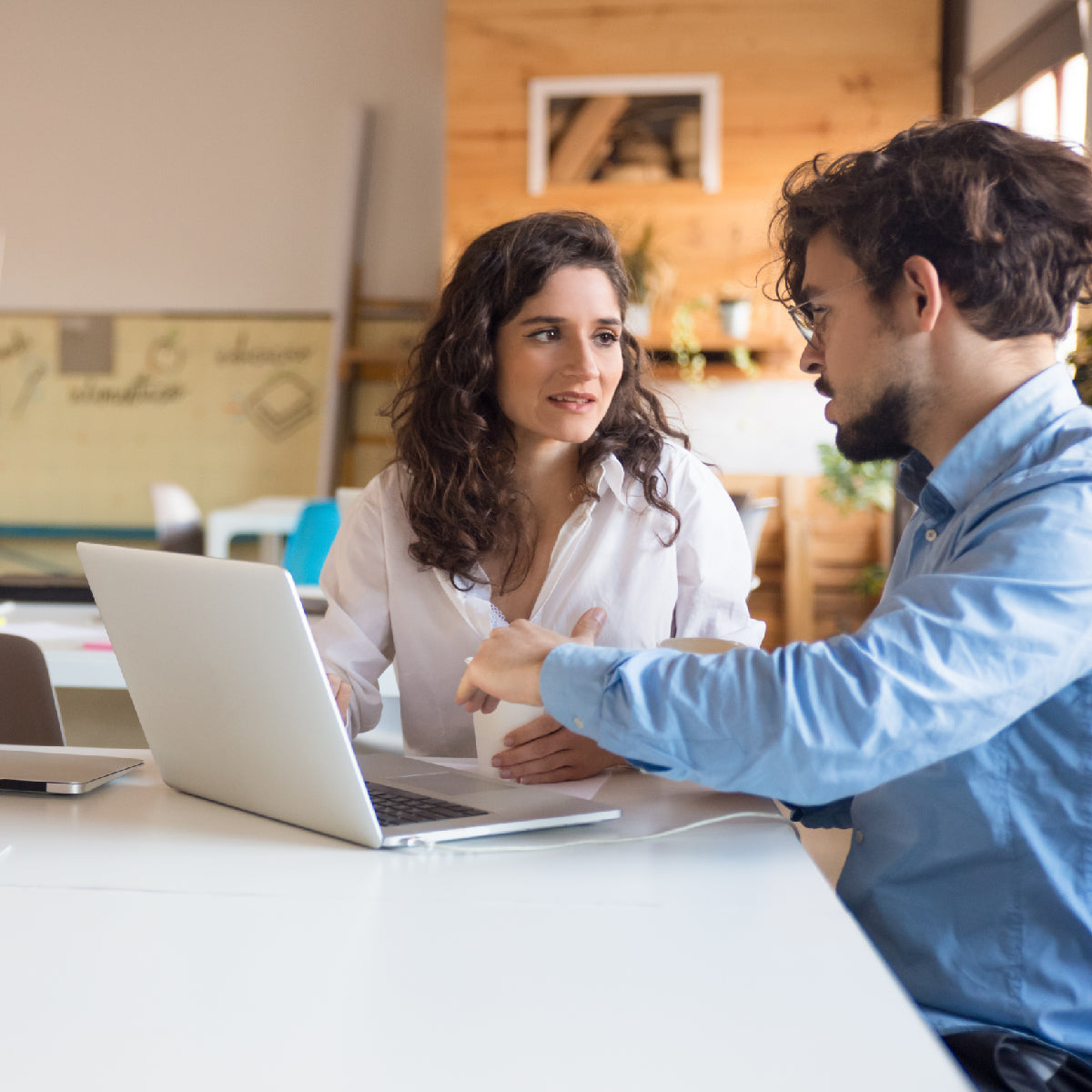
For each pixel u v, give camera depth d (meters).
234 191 6.14
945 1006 0.98
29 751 1.38
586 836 1.05
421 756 1.59
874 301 1.02
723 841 1.04
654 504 1.54
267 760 1.05
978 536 0.95
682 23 5.13
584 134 5.19
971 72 4.93
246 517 5.01
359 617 1.58
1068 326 1.04
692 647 1.15
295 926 0.83
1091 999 0.94
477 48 5.21
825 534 5.23
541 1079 0.62
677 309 5.15
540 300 1.45
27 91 6.18
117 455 6.23
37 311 6.24
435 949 0.79
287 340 6.13
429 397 1.54
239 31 6.08
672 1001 0.71
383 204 6.08
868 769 0.89
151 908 0.86
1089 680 0.94
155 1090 0.60
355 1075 0.62
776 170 5.13
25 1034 0.67
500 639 1.07
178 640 1.08
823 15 5.07
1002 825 0.97
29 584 2.70
